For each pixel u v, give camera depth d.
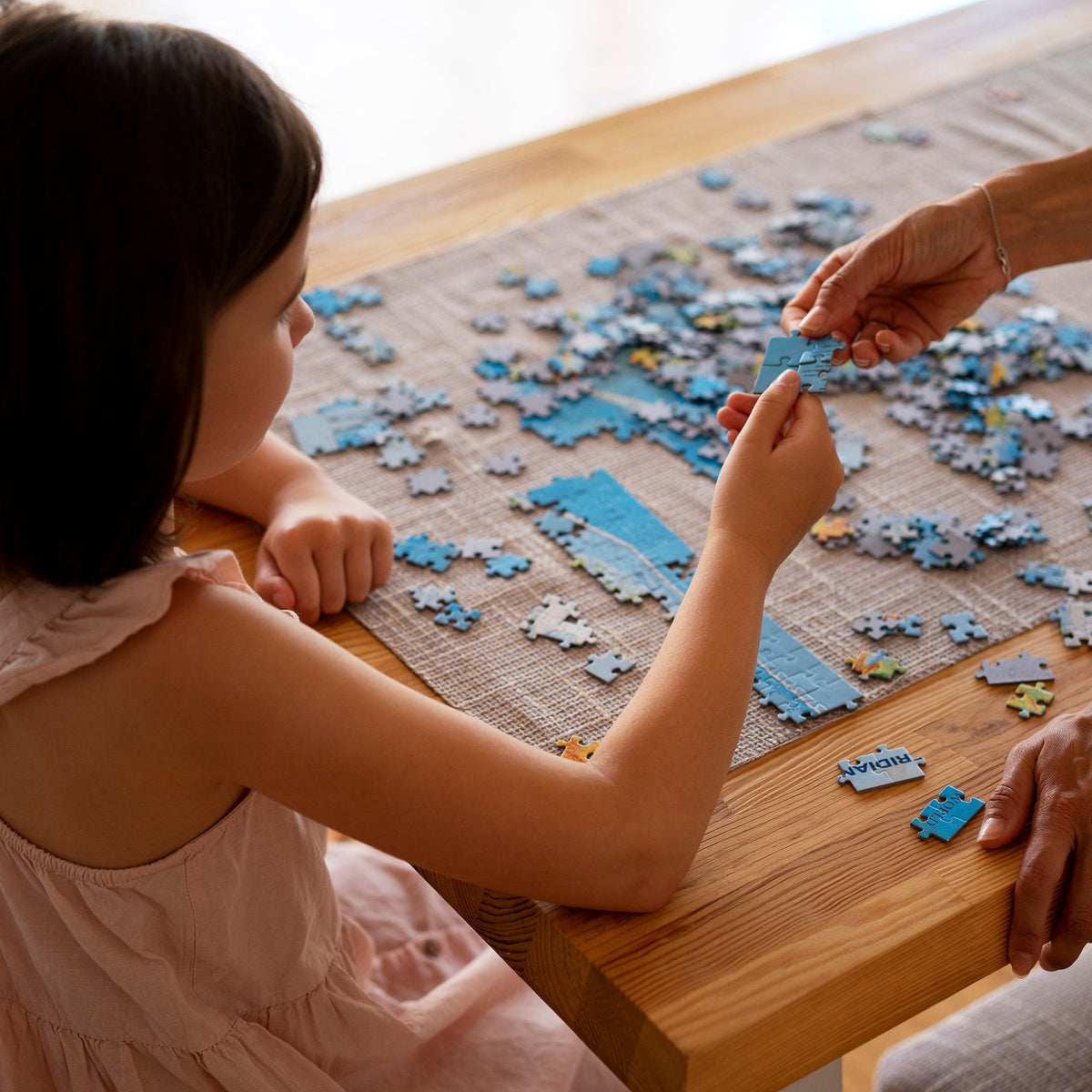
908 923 0.79
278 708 0.72
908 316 1.25
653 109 1.85
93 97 0.61
